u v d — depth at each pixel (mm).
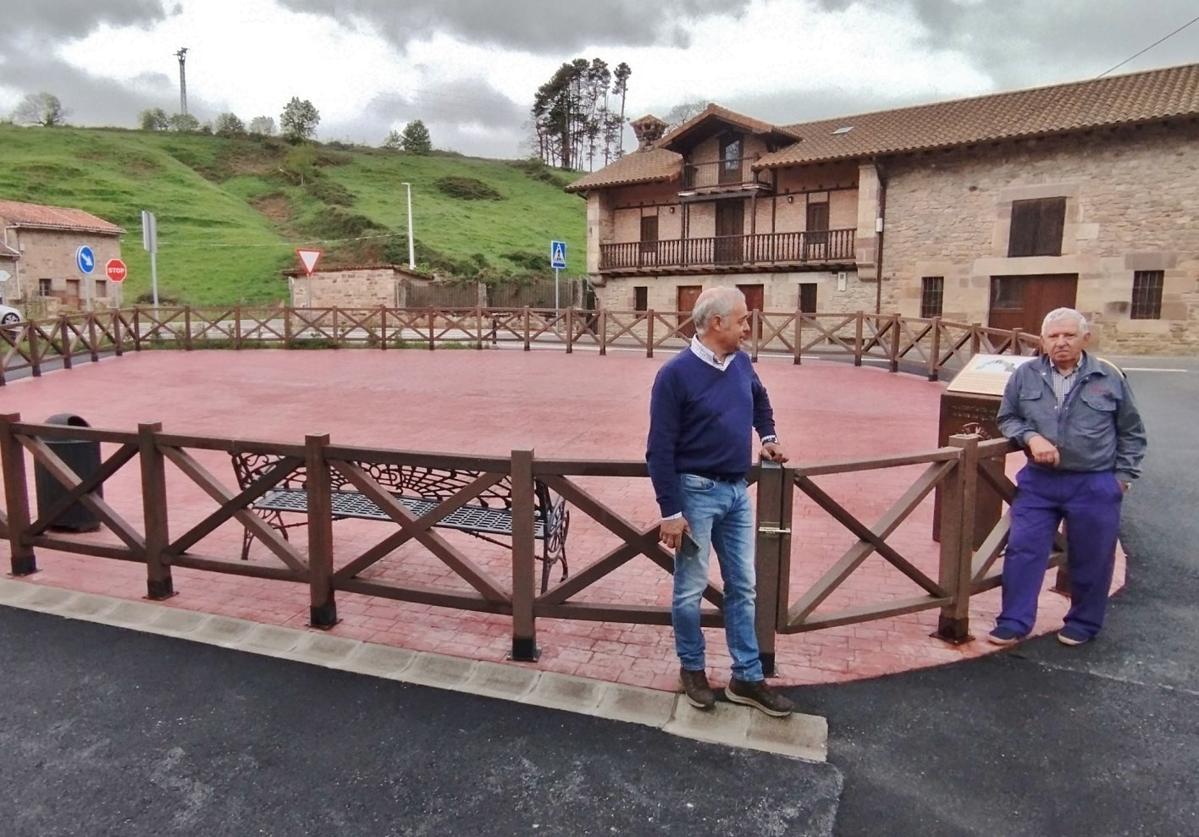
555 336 23625
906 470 7184
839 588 4391
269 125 80250
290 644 3725
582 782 2725
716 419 2900
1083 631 3664
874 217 22922
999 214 21281
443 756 2875
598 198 29203
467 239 50719
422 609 4102
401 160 76062
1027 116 21141
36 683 3398
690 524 2949
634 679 3359
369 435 8773
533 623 3504
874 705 3176
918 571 3586
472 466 3486
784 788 2686
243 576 4305
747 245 26234
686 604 3051
